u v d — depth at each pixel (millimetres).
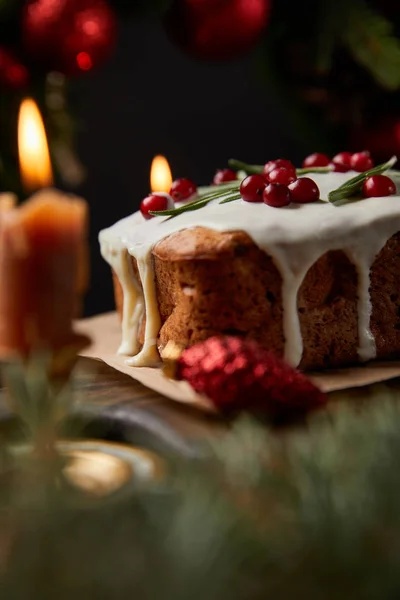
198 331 522
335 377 525
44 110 582
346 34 587
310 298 530
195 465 402
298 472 395
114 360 555
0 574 366
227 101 886
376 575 364
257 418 468
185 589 357
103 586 361
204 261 513
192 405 484
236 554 368
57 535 374
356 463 392
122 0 580
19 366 424
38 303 436
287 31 604
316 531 372
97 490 411
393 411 424
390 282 542
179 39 577
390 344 545
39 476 396
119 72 859
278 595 367
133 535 376
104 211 875
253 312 521
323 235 521
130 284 563
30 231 432
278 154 897
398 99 621
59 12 535
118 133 869
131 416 474
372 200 543
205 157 895
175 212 549
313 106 635
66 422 438
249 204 541
